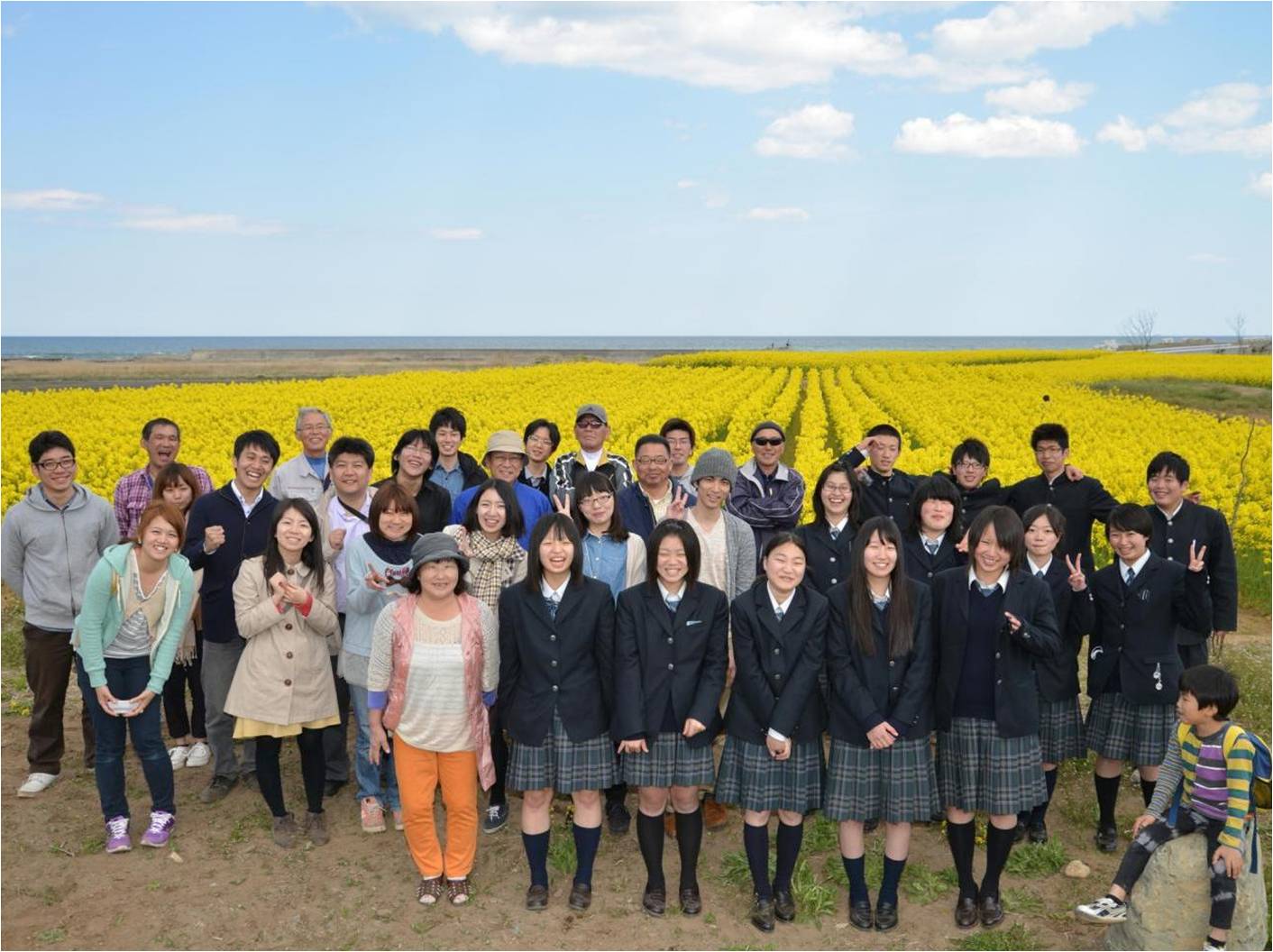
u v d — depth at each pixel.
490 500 5.72
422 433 6.68
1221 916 4.32
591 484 5.61
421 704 5.02
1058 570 5.73
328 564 5.98
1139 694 5.53
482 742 5.12
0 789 6.46
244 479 6.40
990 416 25.17
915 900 5.25
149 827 5.89
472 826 5.24
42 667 6.39
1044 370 44.41
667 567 4.97
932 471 15.43
